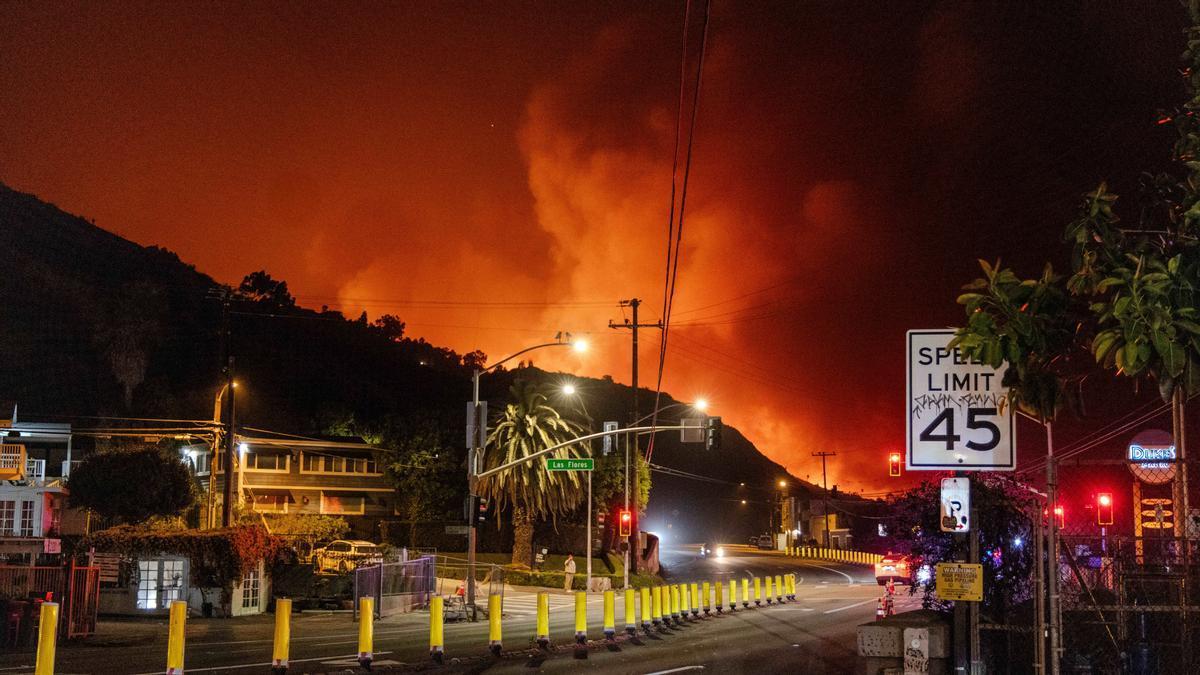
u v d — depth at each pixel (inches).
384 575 1491.1
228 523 1707.7
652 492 6264.8
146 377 4648.1
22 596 987.9
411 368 6225.4
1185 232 275.6
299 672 800.9
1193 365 251.3
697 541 6122.1
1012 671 510.6
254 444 2893.7
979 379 435.5
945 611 509.0
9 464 1936.5
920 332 442.3
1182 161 298.4
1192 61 295.7
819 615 1409.9
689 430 1539.1
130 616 1407.5
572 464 1577.3
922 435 438.3
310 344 5915.4
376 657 917.8
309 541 2087.8
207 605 1439.5
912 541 536.1
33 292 5300.2
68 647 973.2
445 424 2930.6
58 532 1978.3
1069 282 287.4
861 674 448.1
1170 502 785.6
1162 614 528.1
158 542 1443.2
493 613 942.4
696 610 1386.6
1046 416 305.1
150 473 1914.4
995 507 509.7
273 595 1621.6
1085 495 811.4
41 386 4485.7
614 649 978.1
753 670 802.8
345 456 3026.6
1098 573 538.9
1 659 861.8
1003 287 295.0
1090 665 490.3
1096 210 293.3
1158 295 254.5
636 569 2438.5
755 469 7081.7
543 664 858.1
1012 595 515.5
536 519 2765.7
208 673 784.9
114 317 3939.5
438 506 2881.4
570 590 2162.9
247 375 5128.0
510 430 2370.8
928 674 436.8
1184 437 666.8
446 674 802.8
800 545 5226.4
